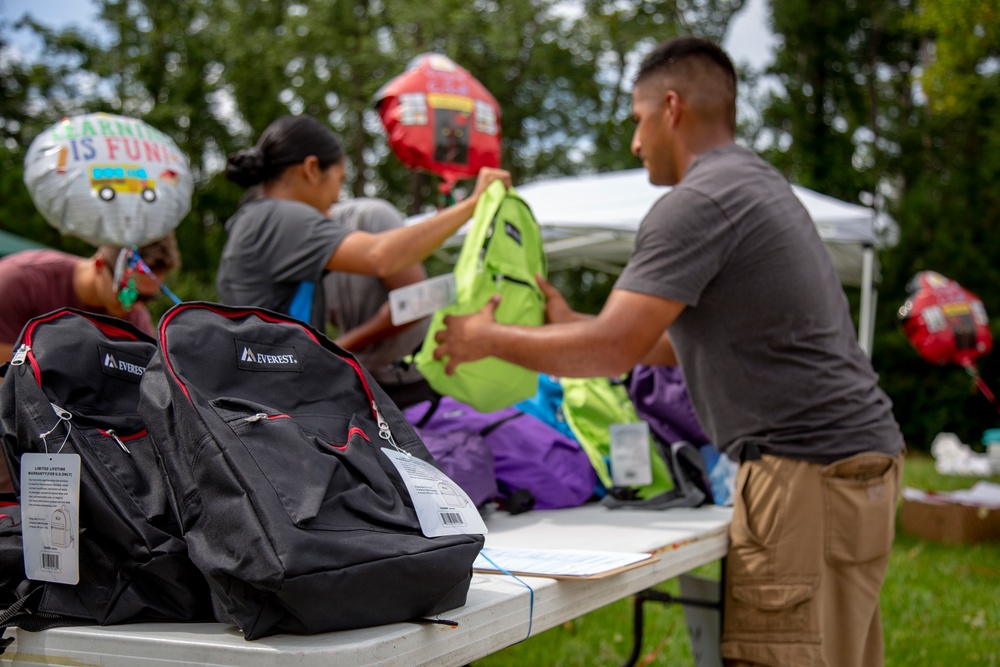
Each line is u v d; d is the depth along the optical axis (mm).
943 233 14664
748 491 1954
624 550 1699
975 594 4387
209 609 1153
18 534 1234
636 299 1880
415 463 1249
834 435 1882
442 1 17141
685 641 3637
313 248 2113
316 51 18141
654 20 20594
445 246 7277
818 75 19516
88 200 1791
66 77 19484
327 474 1092
